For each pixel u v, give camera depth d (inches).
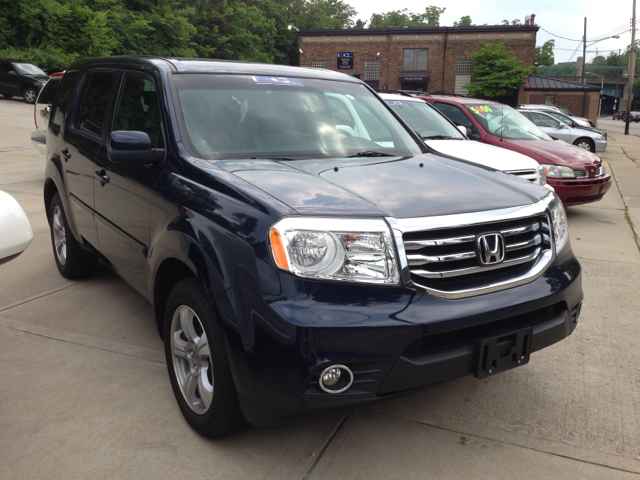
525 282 93.2
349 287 80.7
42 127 353.4
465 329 87.8
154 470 91.0
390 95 298.5
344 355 78.2
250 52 1936.5
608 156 701.3
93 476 89.3
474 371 89.0
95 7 1365.7
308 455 95.3
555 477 90.7
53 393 113.7
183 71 124.1
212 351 89.4
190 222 94.8
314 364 77.3
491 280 90.6
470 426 104.8
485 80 1483.8
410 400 113.9
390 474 90.7
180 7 1809.8
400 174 106.8
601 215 319.9
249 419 86.9
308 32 1581.0
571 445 99.2
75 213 157.0
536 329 94.2
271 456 95.0
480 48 1531.7
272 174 99.5
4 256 87.2
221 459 93.9
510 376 124.7
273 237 81.3
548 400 114.4
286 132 121.4
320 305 78.9
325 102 136.2
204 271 88.8
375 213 85.4
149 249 111.2
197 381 100.0
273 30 1987.0
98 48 1238.9
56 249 184.4
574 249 239.6
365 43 1574.8
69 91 171.2
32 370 122.9
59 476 89.3
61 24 1218.6
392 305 81.3
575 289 100.5
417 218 86.0
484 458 95.3
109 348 133.9
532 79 1531.7
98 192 136.9
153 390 115.5
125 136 105.0
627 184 450.3
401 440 100.0
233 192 91.7
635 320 157.9
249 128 118.1
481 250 89.5
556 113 737.0
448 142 259.0
